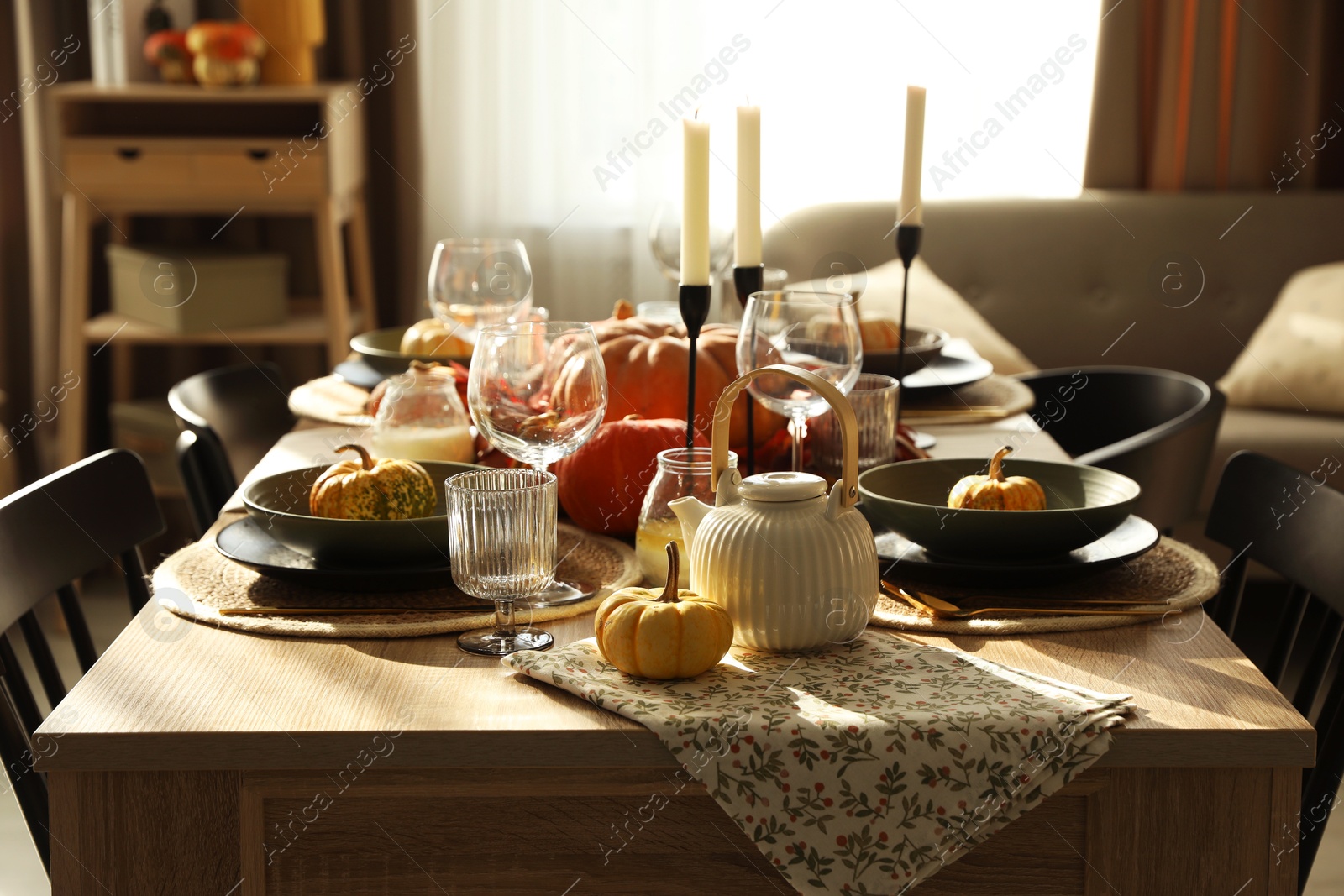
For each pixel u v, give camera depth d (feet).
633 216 10.85
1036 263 10.74
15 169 10.42
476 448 4.61
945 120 11.03
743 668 2.84
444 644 3.05
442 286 5.88
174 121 10.12
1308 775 3.47
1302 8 10.83
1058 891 2.66
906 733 2.50
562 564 3.65
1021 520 3.20
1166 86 10.93
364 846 2.63
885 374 5.67
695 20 10.56
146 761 2.54
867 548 2.93
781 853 2.49
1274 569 3.83
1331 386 9.34
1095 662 2.91
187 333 9.42
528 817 2.63
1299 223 10.62
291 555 3.53
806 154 11.04
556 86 10.61
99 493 3.97
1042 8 10.90
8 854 6.37
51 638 8.98
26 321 10.69
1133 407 7.05
